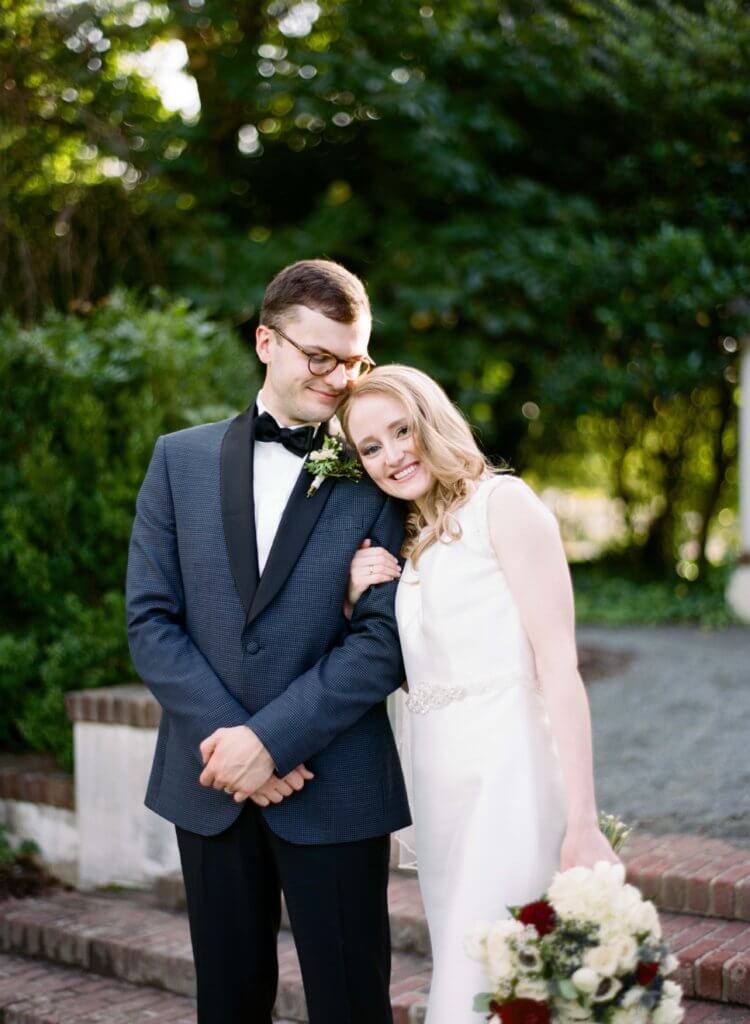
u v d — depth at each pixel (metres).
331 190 9.48
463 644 2.20
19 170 6.59
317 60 7.92
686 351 9.57
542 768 2.14
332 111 8.18
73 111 6.77
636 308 9.20
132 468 4.55
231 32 8.09
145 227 7.37
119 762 4.14
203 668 2.31
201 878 2.34
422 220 9.31
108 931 3.78
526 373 10.38
